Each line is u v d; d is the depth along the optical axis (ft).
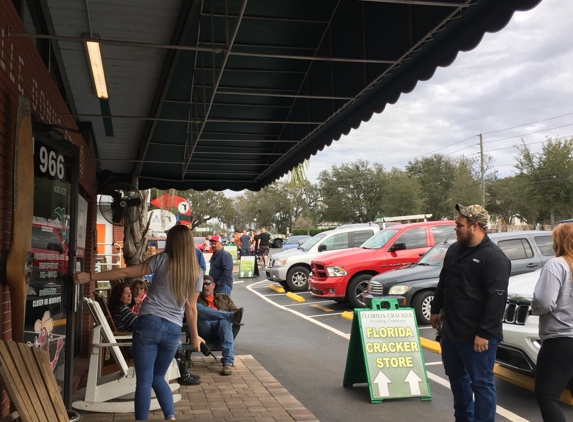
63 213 17.56
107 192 33.73
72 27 19.31
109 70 22.50
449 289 15.51
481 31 14.92
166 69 21.45
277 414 18.44
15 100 13.29
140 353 14.70
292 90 26.91
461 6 13.97
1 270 12.28
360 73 20.43
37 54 15.75
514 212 177.88
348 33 20.62
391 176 235.20
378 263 43.55
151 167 40.06
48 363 11.53
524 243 34.88
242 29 21.58
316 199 289.33
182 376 22.56
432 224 45.11
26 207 12.98
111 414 18.61
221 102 28.09
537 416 18.54
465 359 15.10
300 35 22.38
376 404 20.29
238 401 20.02
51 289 16.25
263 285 65.51
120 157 37.35
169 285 14.97
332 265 43.75
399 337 21.42
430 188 223.92
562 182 143.33
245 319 40.81
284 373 24.93
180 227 15.42
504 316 20.79
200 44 21.86
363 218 244.22
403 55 17.19
